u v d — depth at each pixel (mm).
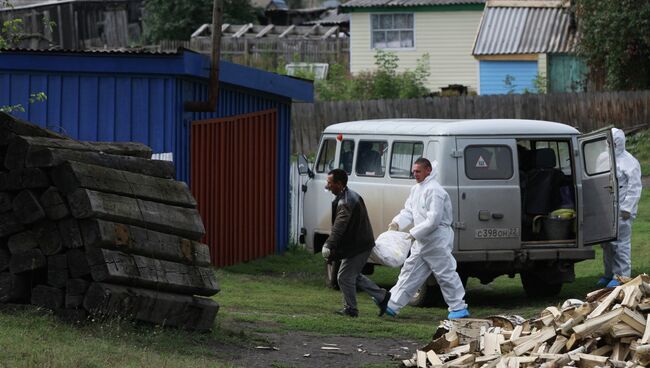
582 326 27234
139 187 30750
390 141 47625
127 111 50469
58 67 50719
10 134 29344
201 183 52875
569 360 26484
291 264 58000
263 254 60125
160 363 25922
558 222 45438
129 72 50281
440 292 44188
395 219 40281
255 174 59156
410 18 134375
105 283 28828
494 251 44312
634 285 28109
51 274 29109
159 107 50250
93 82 50719
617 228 45281
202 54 50906
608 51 106438
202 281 31484
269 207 61062
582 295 47812
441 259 39469
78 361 24453
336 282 49281
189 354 28609
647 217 68750
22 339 26016
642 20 103375
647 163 92125
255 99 59594
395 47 135250
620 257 48031
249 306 40219
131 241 29562
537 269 46219
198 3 161500
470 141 44469
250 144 58562
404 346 33219
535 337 28234
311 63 140750
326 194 51938
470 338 30406
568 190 46062
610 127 45281
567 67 117375
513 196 44469
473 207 44156
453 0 131750
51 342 26234
